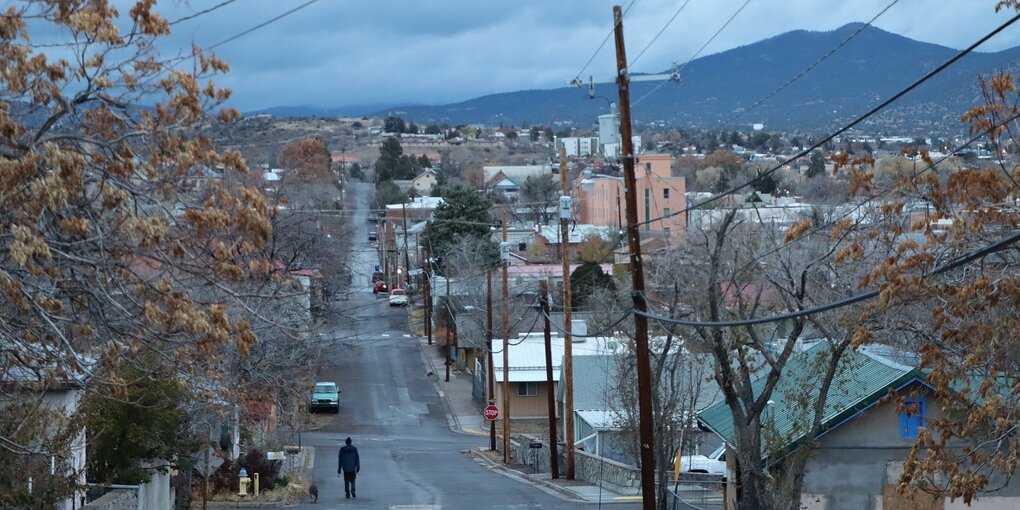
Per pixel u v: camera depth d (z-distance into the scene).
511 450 54.16
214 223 11.03
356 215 129.38
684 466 40.44
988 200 14.59
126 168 11.20
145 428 25.50
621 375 35.03
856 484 25.69
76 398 24.70
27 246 10.08
